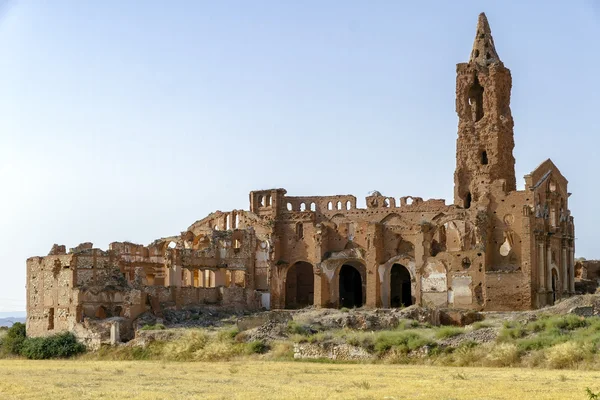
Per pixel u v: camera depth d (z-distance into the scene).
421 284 116.81
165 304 110.25
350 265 128.25
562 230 117.31
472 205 117.44
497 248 114.69
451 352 73.12
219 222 134.62
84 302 101.31
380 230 123.81
